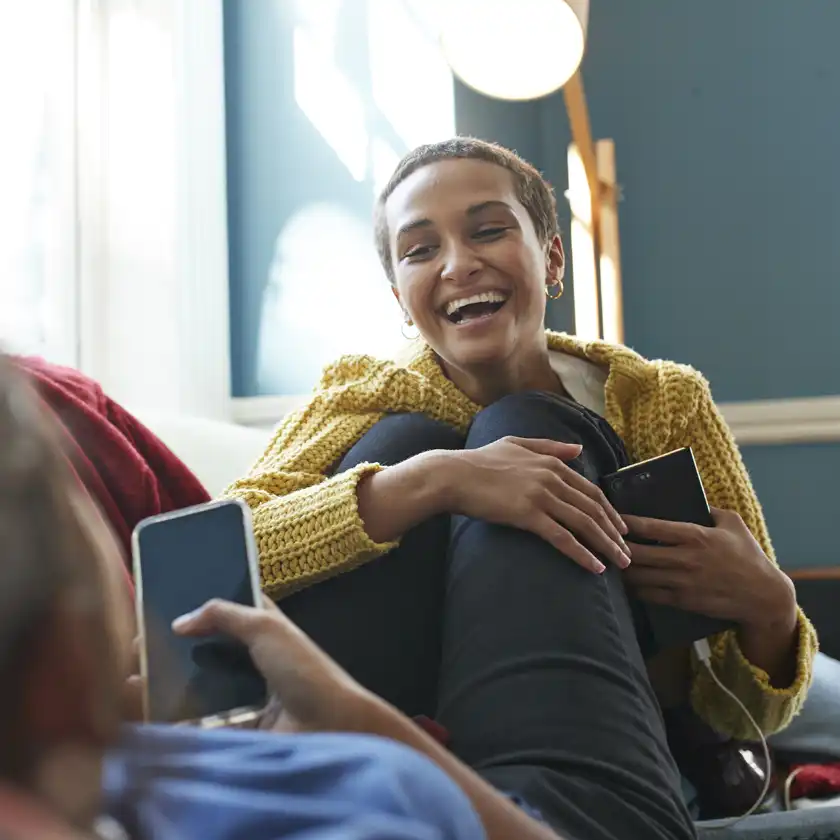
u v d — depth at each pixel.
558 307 2.34
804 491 2.22
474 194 1.16
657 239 2.34
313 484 1.11
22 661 0.26
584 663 0.70
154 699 0.54
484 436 0.98
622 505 0.98
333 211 2.19
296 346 2.19
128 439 1.08
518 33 1.76
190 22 2.16
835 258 2.27
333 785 0.32
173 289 2.07
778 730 1.09
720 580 0.96
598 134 2.37
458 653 0.75
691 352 2.31
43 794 0.26
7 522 0.26
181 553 0.59
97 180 2.08
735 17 2.35
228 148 2.25
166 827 0.31
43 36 2.03
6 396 0.28
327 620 0.91
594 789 0.62
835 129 2.29
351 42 2.20
